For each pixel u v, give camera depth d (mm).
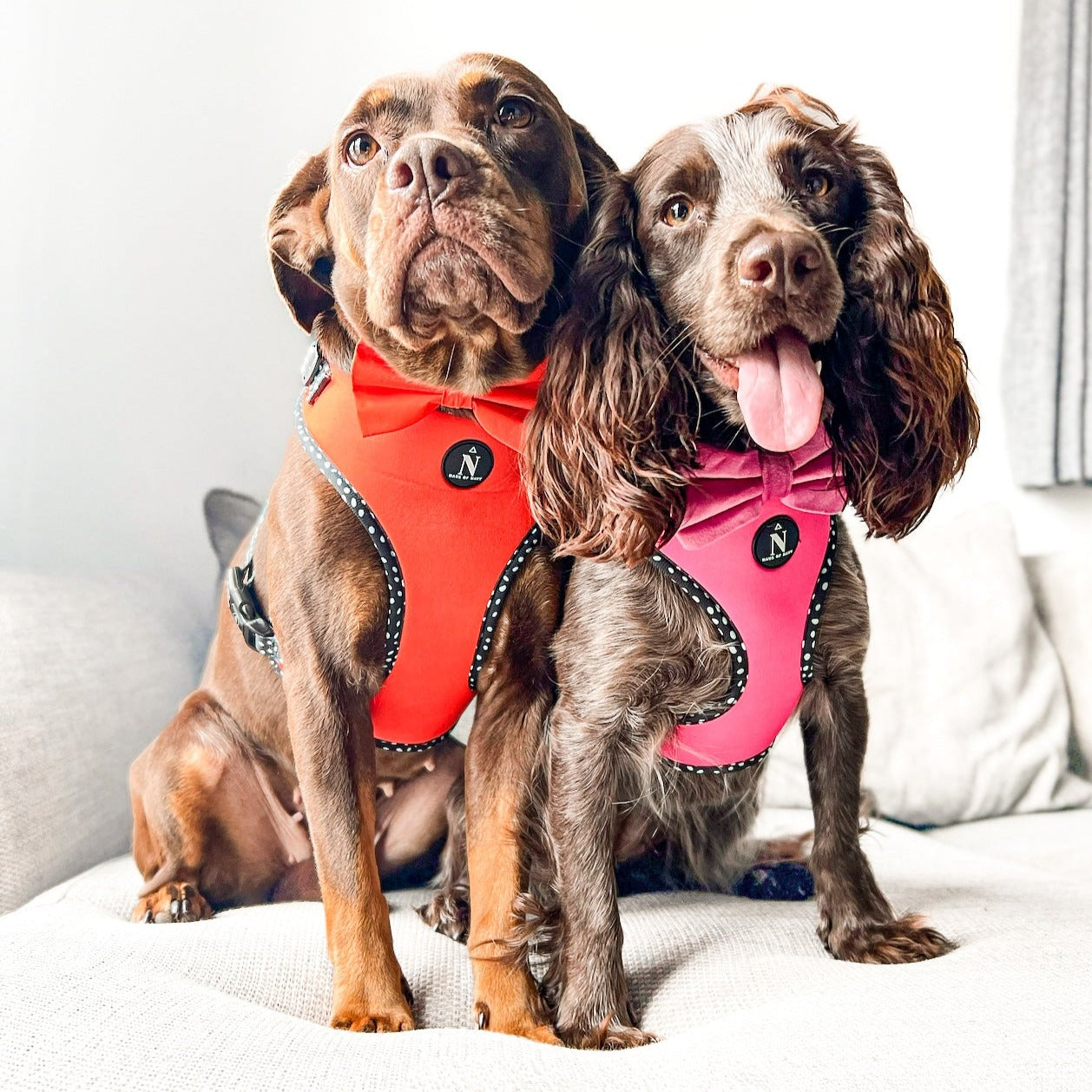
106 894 1741
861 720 1468
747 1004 1225
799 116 1435
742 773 1566
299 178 1493
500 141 1354
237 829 1732
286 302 1512
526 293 1320
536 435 1400
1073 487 3410
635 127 3098
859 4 3299
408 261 1271
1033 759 2518
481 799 1435
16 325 2682
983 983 1146
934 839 2383
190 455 2775
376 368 1370
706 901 1664
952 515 3359
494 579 1394
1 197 2686
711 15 3154
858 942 1369
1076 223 3232
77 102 2746
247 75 2854
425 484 1356
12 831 1776
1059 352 3271
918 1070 935
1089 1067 938
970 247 3414
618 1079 969
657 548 1355
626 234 1430
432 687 1453
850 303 1412
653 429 1354
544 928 1350
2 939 1307
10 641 1982
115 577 2502
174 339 2779
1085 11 3236
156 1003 1110
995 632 2584
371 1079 965
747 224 1278
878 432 1427
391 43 2934
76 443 2709
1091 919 1430
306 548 1376
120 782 2080
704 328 1312
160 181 2789
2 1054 1010
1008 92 3420
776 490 1327
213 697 1770
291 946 1408
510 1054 1030
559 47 3049
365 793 1389
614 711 1395
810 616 1390
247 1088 947
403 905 1732
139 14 2787
